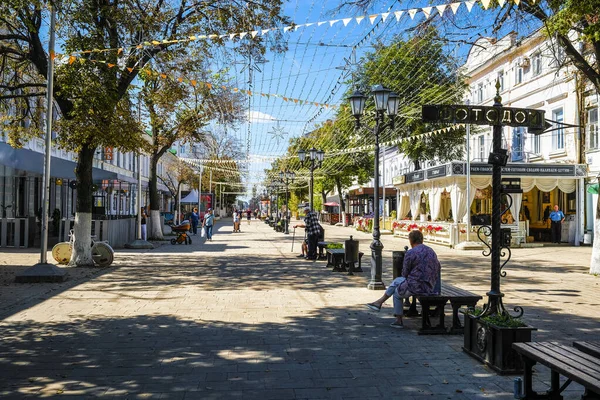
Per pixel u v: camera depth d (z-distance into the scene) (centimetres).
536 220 2817
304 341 659
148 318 790
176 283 1148
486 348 559
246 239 2881
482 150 3062
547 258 1817
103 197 2986
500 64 2909
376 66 1327
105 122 1305
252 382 504
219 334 693
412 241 739
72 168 2186
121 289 1061
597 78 1298
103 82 1277
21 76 1691
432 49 1247
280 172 3994
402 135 2717
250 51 1309
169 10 1434
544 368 555
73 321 768
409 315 817
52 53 1172
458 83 1612
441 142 2970
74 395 469
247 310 853
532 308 877
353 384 500
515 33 1131
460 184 2367
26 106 1700
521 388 469
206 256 1808
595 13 1030
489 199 2631
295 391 480
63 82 1232
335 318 796
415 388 490
